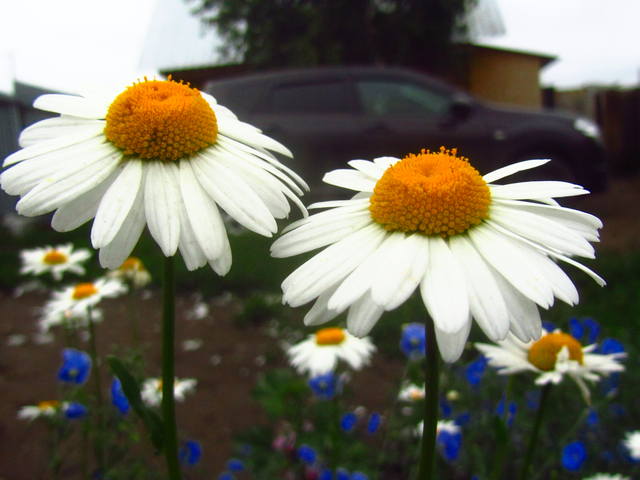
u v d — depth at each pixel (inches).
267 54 581.9
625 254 229.3
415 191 40.4
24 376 145.9
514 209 42.4
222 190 42.8
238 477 102.4
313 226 43.2
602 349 88.4
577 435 91.4
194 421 123.6
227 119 50.3
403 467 92.4
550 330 79.7
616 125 634.2
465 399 96.3
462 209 40.3
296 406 101.5
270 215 42.4
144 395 82.0
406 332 91.8
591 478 78.5
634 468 84.5
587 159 295.6
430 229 40.1
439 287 36.7
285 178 46.7
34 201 41.2
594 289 187.0
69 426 83.4
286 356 159.3
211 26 606.5
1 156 464.8
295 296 39.4
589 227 42.4
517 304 37.5
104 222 40.1
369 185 48.2
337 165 266.2
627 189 487.8
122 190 41.8
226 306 208.1
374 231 41.4
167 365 43.1
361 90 272.1
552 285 36.9
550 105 800.3
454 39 593.3
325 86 269.9
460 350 35.0
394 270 37.6
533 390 92.1
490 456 89.0
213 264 40.3
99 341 170.4
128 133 43.5
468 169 42.3
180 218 41.6
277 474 97.2
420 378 91.4
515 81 640.4
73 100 48.1
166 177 43.1
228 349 167.2
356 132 266.5
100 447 81.7
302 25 574.2
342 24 551.8
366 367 146.1
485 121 280.8
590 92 773.3
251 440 104.3
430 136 271.7
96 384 79.8
